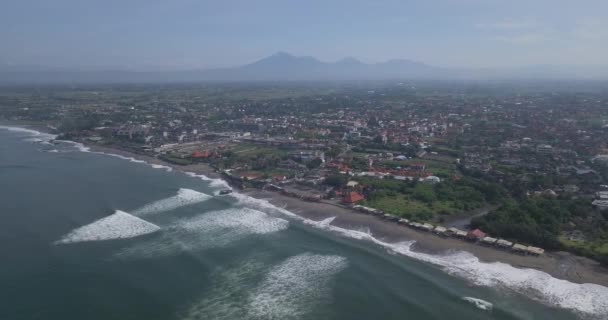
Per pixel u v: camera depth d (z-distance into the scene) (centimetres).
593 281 8012
